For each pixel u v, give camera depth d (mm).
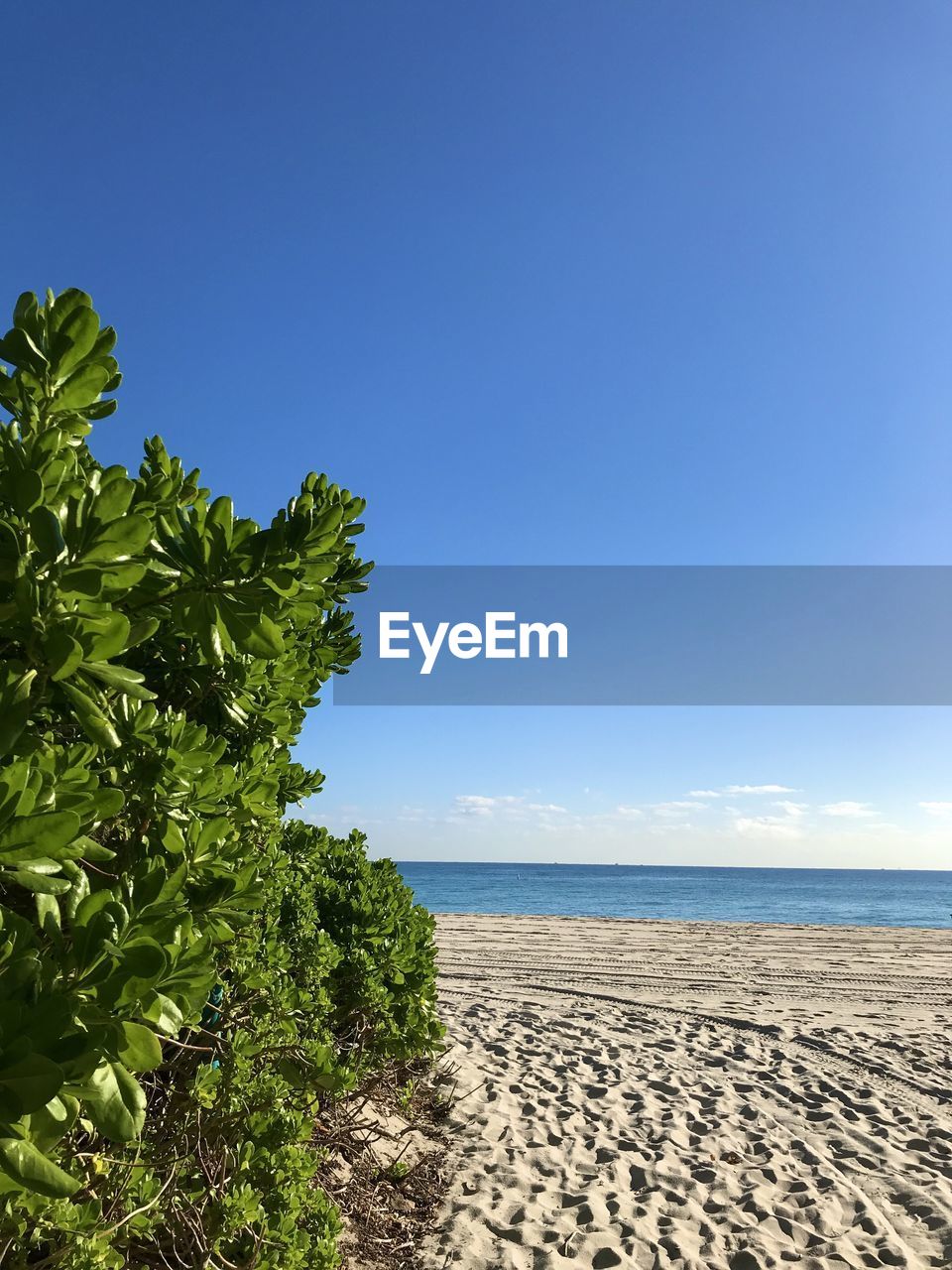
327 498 3559
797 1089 8062
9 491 1509
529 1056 9164
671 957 16812
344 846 7387
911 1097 7852
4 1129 1219
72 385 1805
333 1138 5328
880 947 19266
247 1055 3486
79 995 1429
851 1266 4812
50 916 1534
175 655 2633
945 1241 5074
